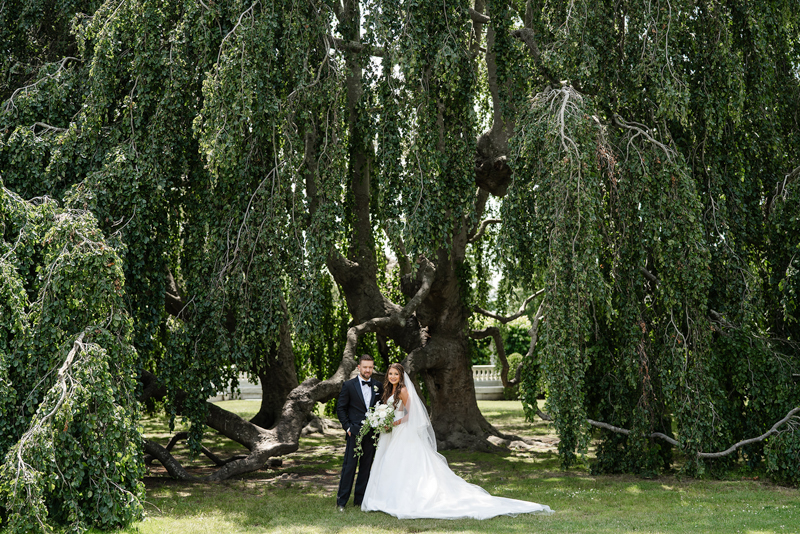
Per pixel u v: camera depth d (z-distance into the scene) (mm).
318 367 12688
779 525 5324
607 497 6605
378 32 7516
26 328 5445
